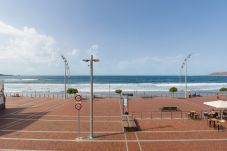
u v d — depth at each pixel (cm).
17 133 1756
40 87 8050
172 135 1684
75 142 1525
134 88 7394
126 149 1380
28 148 1404
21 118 2355
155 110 2880
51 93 5819
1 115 2531
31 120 2248
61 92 6100
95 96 4631
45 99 4209
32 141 1548
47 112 2720
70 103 3606
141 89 7044
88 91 6300
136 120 2242
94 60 1648
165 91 6334
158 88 7344
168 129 1866
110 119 2294
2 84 3031
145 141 1541
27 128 1917
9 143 1505
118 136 1662
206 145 1450
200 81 13575
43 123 2109
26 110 2878
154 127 1938
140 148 1398
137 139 1587
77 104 1659
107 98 4428
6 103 3591
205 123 2097
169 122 2142
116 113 2650
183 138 1606
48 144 1482
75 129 1873
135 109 2969
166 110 2795
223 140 1557
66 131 1811
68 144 1481
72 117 2403
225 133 1738
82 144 1480
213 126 1964
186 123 2097
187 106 3225
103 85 8725
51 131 1812
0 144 1484
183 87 7669
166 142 1516
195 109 2938
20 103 3597
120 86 8194
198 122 2142
